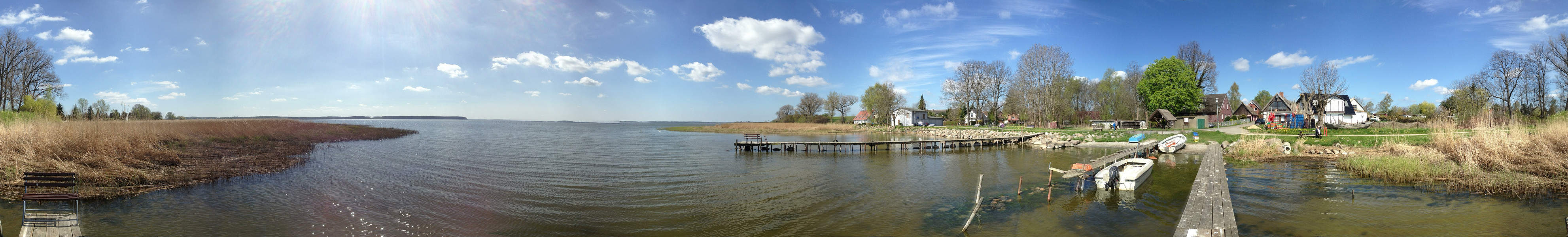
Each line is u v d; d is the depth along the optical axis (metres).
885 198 15.85
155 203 13.92
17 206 12.36
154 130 26.00
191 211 13.10
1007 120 76.62
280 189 16.56
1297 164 22.41
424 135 60.84
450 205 14.67
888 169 23.77
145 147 21.08
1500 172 16.45
